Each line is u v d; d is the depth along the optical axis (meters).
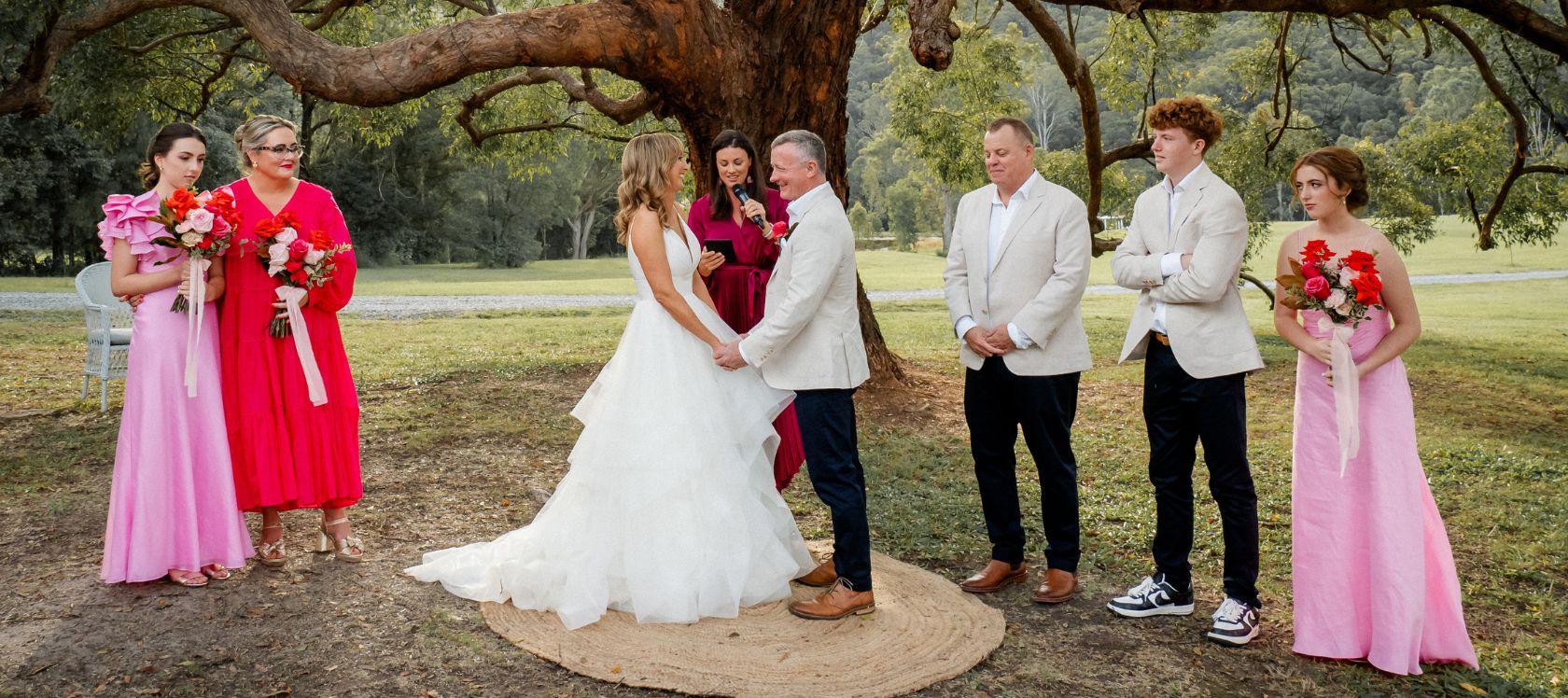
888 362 8.98
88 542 4.55
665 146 3.96
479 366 10.30
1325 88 52.53
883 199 71.81
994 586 4.26
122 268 3.91
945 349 12.62
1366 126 51.88
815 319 3.77
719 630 3.75
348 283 4.24
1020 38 14.94
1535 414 9.00
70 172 30.73
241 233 4.06
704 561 3.89
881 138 68.06
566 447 6.79
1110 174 15.20
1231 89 34.91
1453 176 14.02
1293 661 3.63
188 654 3.42
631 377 4.00
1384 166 14.84
